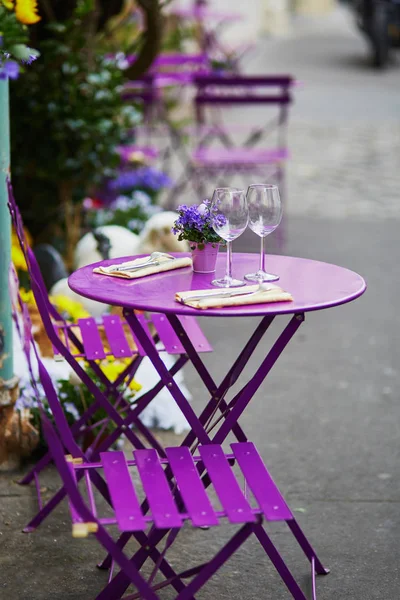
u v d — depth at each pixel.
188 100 15.06
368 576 3.44
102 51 6.42
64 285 5.39
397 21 22.05
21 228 3.18
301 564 3.52
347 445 4.55
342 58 24.16
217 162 8.09
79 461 3.20
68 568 3.46
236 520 2.62
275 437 4.62
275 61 23.00
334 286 3.18
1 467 4.16
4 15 3.33
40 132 5.94
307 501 4.00
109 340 3.90
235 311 2.82
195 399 5.05
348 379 5.43
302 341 6.08
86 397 4.34
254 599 3.29
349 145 13.02
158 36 6.45
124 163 8.12
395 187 10.62
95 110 5.91
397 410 4.99
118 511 2.68
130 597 2.95
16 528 3.71
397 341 6.10
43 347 4.79
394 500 4.02
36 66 5.79
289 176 11.11
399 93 17.92
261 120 14.75
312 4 44.41
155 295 3.03
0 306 4.00
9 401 4.12
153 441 3.96
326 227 8.86
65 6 5.99
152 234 5.57
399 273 7.48
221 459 2.96
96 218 6.94
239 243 8.16
